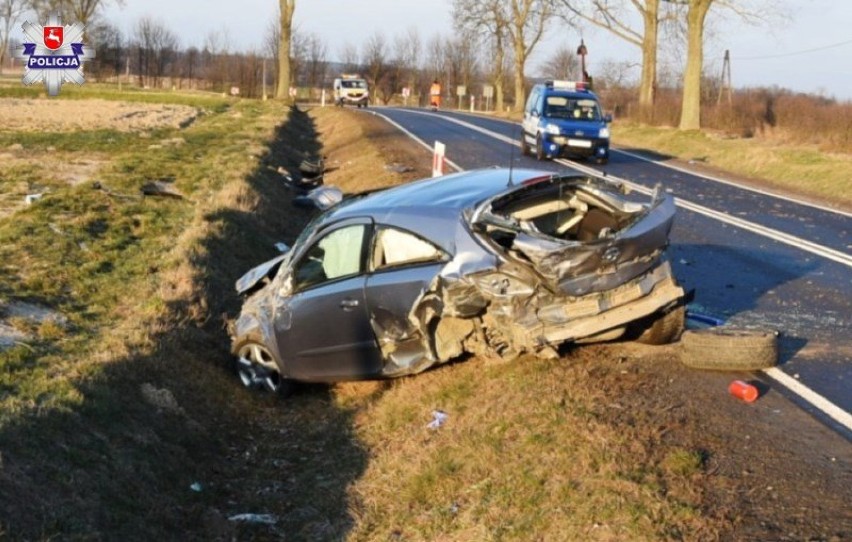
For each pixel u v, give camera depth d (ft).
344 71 289.33
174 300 35.35
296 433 27.20
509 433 21.07
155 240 46.50
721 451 18.76
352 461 23.91
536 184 25.34
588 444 19.27
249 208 54.44
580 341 25.09
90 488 20.67
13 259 40.24
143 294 36.45
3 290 35.06
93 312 34.19
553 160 83.56
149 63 280.10
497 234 24.07
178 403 27.43
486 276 23.34
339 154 94.27
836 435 19.60
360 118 128.67
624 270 23.54
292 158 92.68
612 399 21.74
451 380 25.61
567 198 26.78
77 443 22.24
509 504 18.17
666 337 25.59
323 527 20.99
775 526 15.71
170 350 30.25
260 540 21.24
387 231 25.81
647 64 136.36
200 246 42.91
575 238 26.94
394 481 21.71
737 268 37.29
